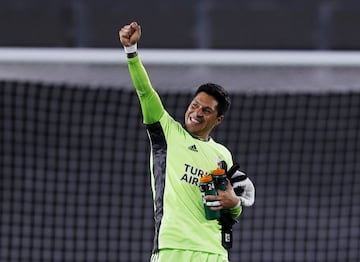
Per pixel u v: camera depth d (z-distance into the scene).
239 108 49.59
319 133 50.66
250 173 49.31
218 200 24.03
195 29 54.34
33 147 49.03
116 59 44.09
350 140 50.75
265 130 49.88
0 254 46.94
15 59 43.88
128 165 48.81
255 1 54.50
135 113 49.59
